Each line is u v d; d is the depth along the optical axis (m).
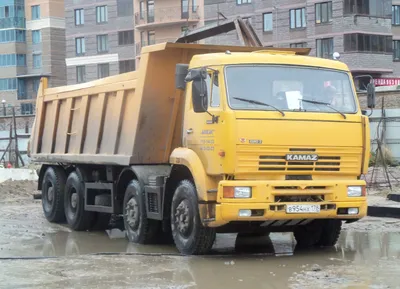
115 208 13.11
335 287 8.02
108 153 13.19
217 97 9.89
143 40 61.16
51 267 9.72
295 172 9.82
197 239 10.27
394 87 36.41
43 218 16.48
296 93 10.10
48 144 16.22
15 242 12.56
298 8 51.97
